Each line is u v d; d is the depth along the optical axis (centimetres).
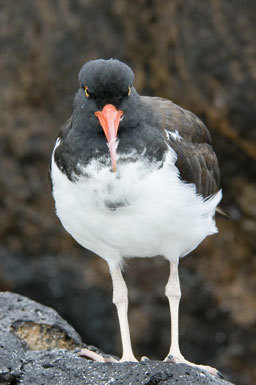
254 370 1495
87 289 1575
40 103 1605
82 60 1541
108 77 802
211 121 1377
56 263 1611
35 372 799
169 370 778
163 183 814
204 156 930
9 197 1620
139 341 1505
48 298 1605
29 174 1614
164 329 1509
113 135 787
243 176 1433
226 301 1517
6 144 1617
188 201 835
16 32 1590
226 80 1332
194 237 881
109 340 1561
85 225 856
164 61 1450
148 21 1473
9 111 1612
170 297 912
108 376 777
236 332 1507
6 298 944
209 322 1518
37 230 1620
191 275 1541
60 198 855
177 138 873
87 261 1603
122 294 920
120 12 1501
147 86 1509
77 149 820
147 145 816
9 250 1639
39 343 907
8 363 816
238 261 1527
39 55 1574
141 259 1538
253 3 1297
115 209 820
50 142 1596
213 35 1326
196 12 1341
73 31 1536
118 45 1517
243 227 1489
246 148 1378
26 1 1573
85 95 820
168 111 909
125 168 806
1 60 1605
